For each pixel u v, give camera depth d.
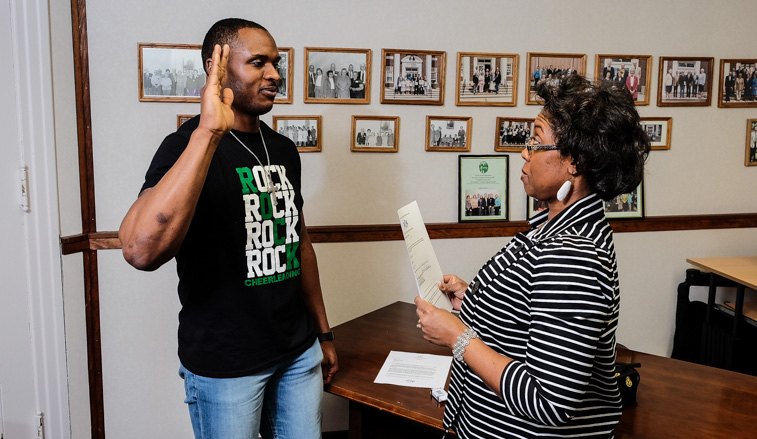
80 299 2.71
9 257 2.43
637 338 3.33
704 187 3.29
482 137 3.05
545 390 1.11
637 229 3.22
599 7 3.06
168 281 2.83
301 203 1.87
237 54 1.63
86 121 2.67
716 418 1.71
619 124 1.17
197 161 1.39
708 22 3.17
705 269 3.10
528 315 1.21
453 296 1.73
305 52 2.81
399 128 2.95
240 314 1.63
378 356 2.15
